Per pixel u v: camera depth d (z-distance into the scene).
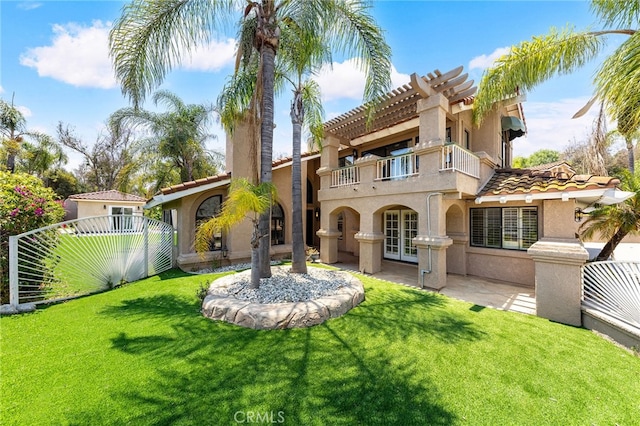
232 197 6.46
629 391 3.89
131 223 10.49
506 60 8.45
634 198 8.09
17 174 8.72
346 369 4.35
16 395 3.68
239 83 9.55
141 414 3.36
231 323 6.06
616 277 5.79
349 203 13.06
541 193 8.17
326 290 7.64
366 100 9.66
